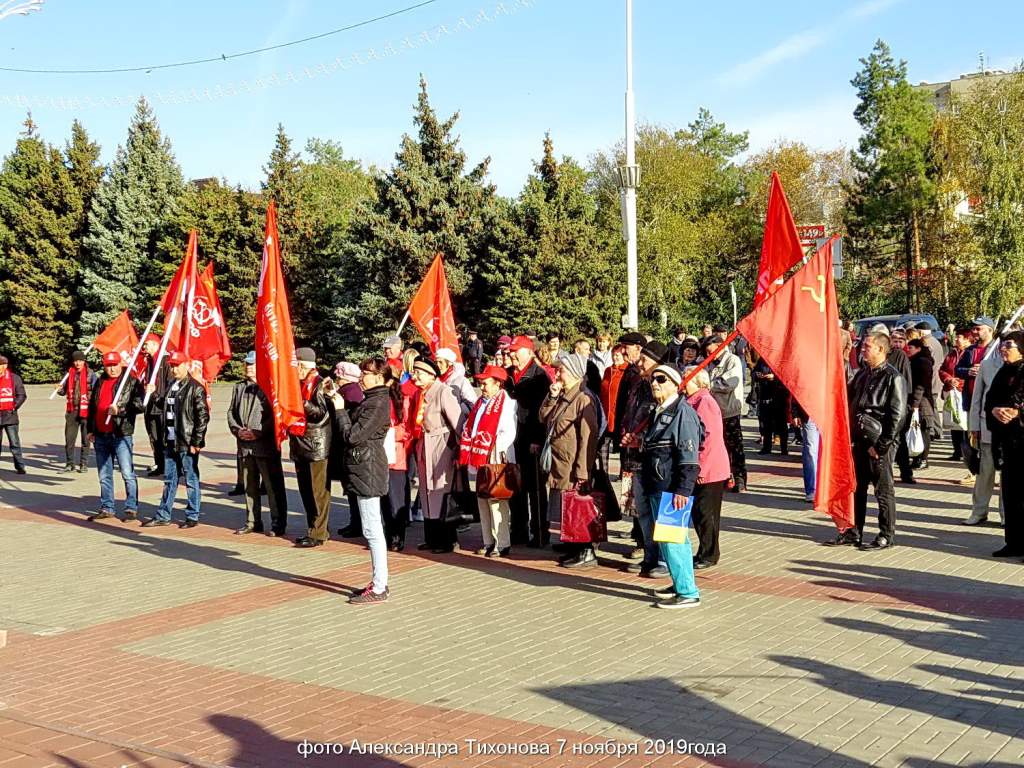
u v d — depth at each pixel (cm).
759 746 501
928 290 5428
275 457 1139
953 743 500
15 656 695
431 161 4112
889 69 5997
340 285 4175
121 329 1563
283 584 905
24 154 5109
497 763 488
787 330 845
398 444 1043
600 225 5444
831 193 7188
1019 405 905
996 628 706
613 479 1469
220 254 4538
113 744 521
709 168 6881
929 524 1095
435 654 677
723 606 783
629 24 2027
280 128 4609
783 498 1288
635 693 586
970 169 4878
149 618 794
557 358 950
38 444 2242
